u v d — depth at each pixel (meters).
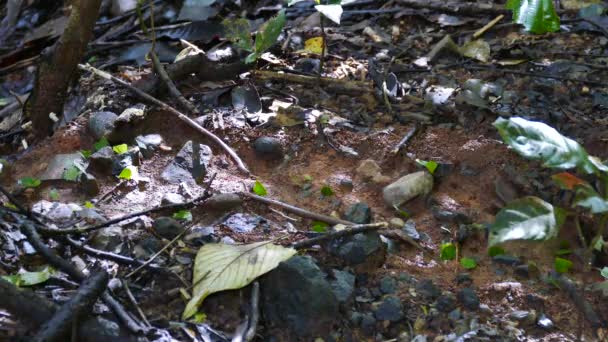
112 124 1.09
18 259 0.87
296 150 1.08
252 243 0.87
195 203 0.95
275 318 0.82
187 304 0.82
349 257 0.87
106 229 0.91
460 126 1.12
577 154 0.75
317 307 0.81
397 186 0.99
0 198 0.99
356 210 0.95
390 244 0.93
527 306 0.86
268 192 1.01
